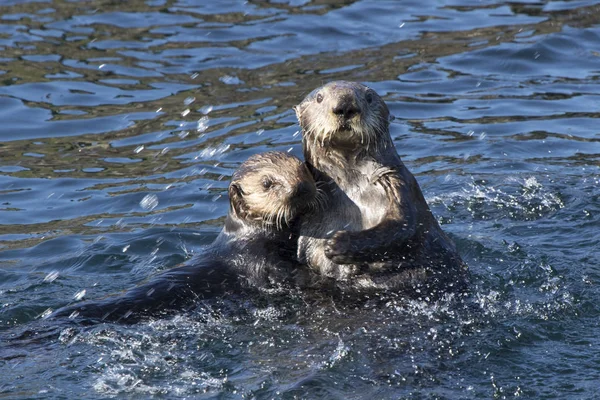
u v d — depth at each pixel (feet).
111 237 104.99
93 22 175.52
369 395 67.00
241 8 183.21
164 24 175.01
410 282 84.02
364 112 83.56
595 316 80.18
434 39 165.89
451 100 142.31
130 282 93.35
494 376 69.67
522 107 139.13
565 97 142.41
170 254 100.12
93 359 73.72
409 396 66.69
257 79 151.53
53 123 138.10
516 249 95.86
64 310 81.25
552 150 125.80
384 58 158.10
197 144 130.62
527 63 154.61
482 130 132.16
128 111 141.90
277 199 85.40
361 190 86.43
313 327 79.10
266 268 86.43
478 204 110.63
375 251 80.79
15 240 105.70
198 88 149.07
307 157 89.56
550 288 86.12
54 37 168.35
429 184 116.88
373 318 80.18
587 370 70.38
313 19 176.76
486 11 179.01
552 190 113.29
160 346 76.07
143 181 120.78
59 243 104.17
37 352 74.95
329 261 85.81
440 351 73.77
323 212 87.71
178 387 69.36
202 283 85.30
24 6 183.52
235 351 75.05
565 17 172.96
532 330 77.05
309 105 87.04
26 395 68.33
